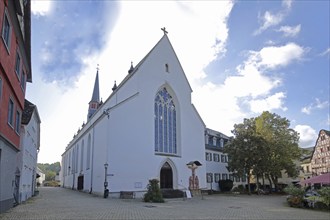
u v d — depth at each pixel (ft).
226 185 146.51
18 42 52.80
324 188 66.80
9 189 50.31
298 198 68.90
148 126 104.27
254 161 125.80
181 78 124.88
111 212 49.90
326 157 196.44
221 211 57.47
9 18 44.70
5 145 46.01
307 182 80.74
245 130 132.36
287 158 137.90
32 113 75.92
